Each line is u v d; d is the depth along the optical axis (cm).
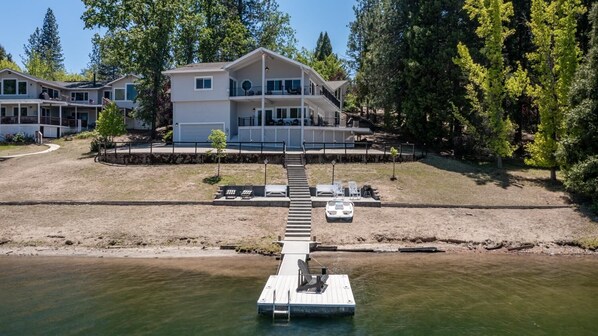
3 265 2134
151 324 1428
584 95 3050
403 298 1680
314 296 1584
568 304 1622
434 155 4162
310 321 1470
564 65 3341
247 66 4734
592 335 1359
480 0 3781
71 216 2775
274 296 1521
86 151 4456
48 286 1805
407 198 3030
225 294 1719
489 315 1515
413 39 4441
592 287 1823
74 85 6569
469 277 1959
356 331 1389
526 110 4797
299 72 4622
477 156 4188
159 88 5231
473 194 3136
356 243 2506
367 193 3111
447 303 1627
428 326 1424
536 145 3450
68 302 1619
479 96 4197
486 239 2559
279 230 2628
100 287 1795
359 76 6147
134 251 2383
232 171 3516
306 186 3162
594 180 2795
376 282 1878
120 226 2647
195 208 2880
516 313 1533
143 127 6209
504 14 3809
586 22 3991
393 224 2691
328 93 4859
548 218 2786
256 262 2206
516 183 3403
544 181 3475
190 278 1930
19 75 5941
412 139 4994
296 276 1847
